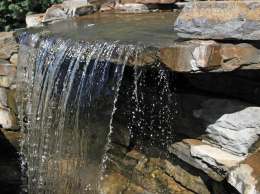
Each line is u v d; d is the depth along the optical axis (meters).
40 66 2.32
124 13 2.94
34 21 3.07
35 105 2.44
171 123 1.99
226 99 1.81
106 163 2.23
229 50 1.61
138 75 1.83
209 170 1.77
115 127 2.19
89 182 2.25
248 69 1.67
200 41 1.66
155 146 2.06
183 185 1.92
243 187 1.57
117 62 1.83
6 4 3.63
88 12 3.02
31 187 2.64
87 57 1.98
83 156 2.26
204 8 1.69
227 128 1.77
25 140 2.69
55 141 2.34
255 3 1.58
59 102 2.19
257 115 1.69
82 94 2.08
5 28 3.68
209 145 1.84
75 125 2.19
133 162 2.13
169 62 1.64
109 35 2.14
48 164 2.44
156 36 1.98
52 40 2.25
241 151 1.73
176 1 2.89
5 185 2.84
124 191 2.13
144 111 2.08
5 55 2.84
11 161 2.87
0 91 2.89
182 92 1.95
